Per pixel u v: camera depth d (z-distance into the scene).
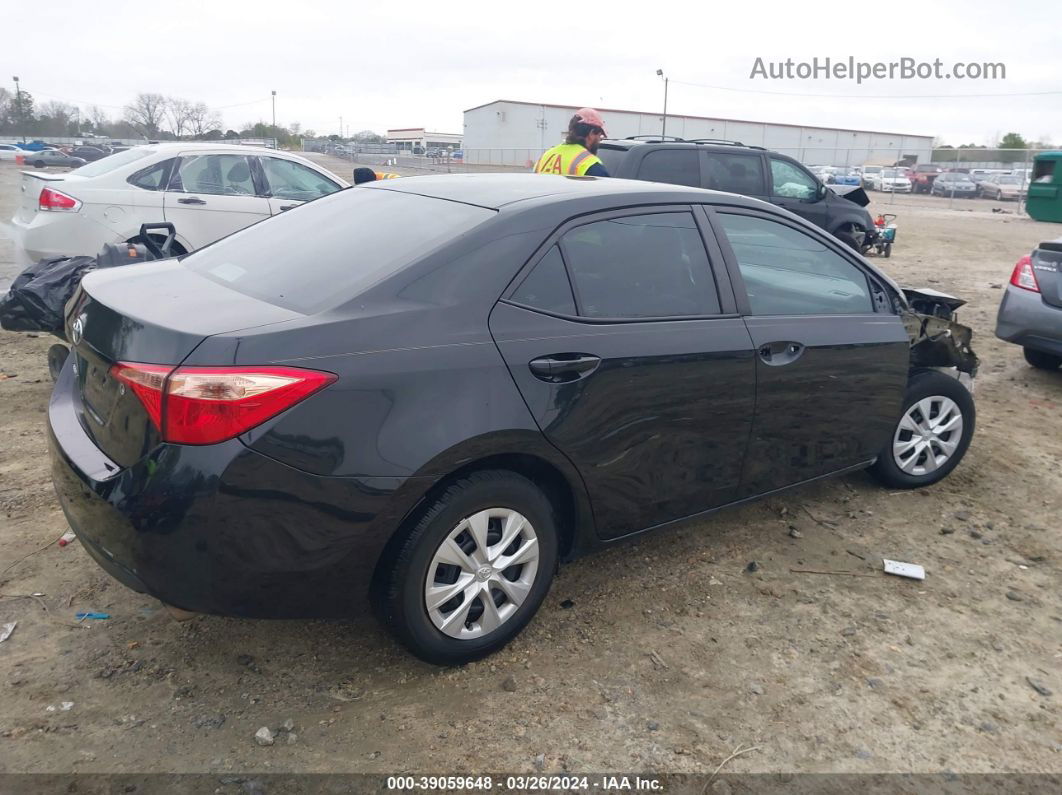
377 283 2.71
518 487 2.88
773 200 11.00
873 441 4.16
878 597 3.59
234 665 2.94
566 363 2.90
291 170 8.66
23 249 7.38
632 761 2.60
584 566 3.72
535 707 2.81
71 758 2.48
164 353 2.41
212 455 2.35
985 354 7.93
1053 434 5.71
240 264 3.18
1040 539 4.19
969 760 2.68
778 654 3.16
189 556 2.39
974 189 40.72
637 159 9.98
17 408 5.23
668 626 3.30
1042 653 3.26
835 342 3.78
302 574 2.52
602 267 3.14
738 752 2.66
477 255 2.85
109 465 2.55
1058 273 6.45
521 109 53.19
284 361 2.42
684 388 3.25
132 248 4.78
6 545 3.59
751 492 3.71
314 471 2.45
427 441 2.59
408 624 2.75
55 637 3.02
